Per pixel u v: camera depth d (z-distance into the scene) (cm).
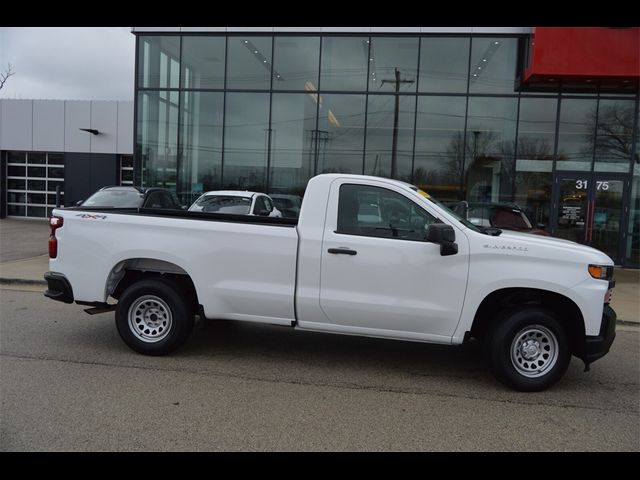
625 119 1441
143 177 1681
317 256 523
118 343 619
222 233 543
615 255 1465
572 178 1473
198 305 566
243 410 439
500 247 496
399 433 407
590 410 465
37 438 377
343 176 534
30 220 2300
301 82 1585
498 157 1503
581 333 500
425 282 507
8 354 567
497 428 422
